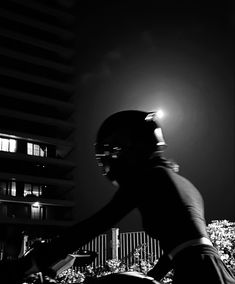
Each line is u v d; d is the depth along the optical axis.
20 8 50.50
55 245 1.03
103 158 1.22
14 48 48.84
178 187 1.18
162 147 1.24
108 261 10.21
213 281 1.05
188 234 1.12
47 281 1.19
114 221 1.10
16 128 45.09
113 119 1.23
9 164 43.50
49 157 45.41
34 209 42.81
